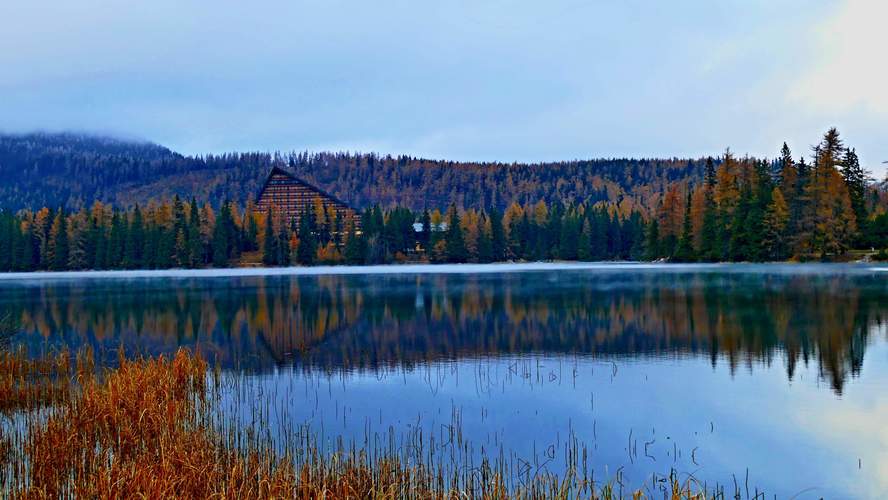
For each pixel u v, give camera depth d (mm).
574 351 24578
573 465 12344
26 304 44438
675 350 24188
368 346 26828
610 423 15211
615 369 21172
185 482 9508
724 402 16891
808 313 32219
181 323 34562
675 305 37156
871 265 62062
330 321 34625
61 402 15383
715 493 11164
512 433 14508
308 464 10594
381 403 17297
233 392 18625
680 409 16297
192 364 19469
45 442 11391
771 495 11141
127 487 9062
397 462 10734
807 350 23344
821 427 14703
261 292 53188
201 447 11258
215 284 64375
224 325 33688
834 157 70000
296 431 14453
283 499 9047
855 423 14961
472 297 45625
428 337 28859
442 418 15836
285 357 24625
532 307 38531
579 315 34312
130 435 12016
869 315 31094
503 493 9547
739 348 24141
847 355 22281
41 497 9438
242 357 24719
